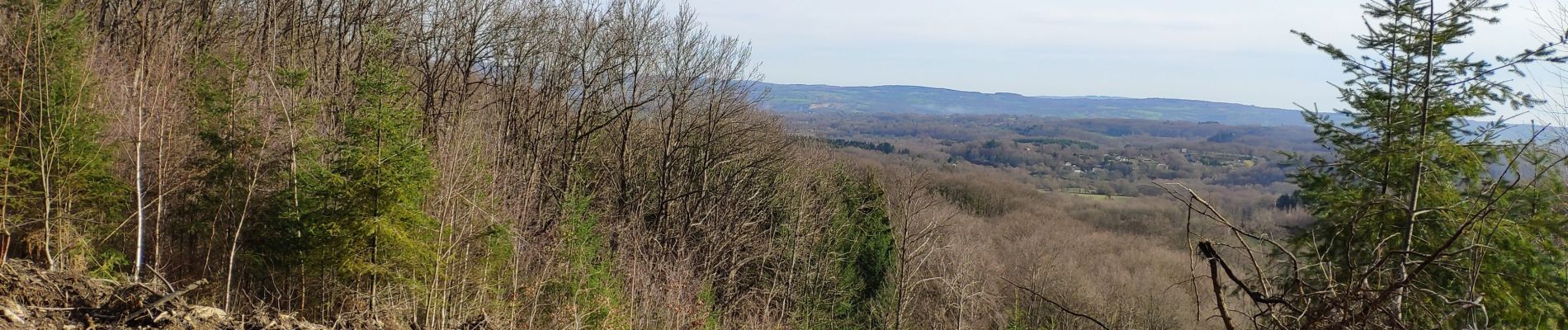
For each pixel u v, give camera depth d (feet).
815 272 88.63
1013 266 116.67
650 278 70.28
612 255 71.51
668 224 83.46
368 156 35.22
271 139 40.75
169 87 42.01
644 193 84.33
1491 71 40.24
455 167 45.57
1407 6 42.93
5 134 32.73
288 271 37.29
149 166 40.40
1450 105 42.34
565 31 77.71
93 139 36.63
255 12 69.72
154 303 22.63
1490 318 37.52
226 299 34.47
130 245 39.37
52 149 33.81
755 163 94.94
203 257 40.01
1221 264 12.80
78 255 34.27
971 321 80.94
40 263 32.68
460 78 75.77
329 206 35.96
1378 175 44.83
